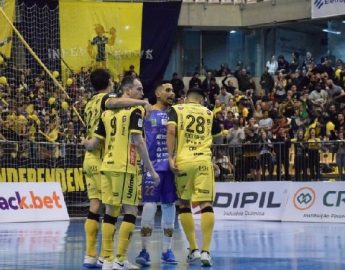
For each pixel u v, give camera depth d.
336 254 10.70
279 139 23.12
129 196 8.84
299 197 19.92
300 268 8.97
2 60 24.23
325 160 20.25
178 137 9.67
